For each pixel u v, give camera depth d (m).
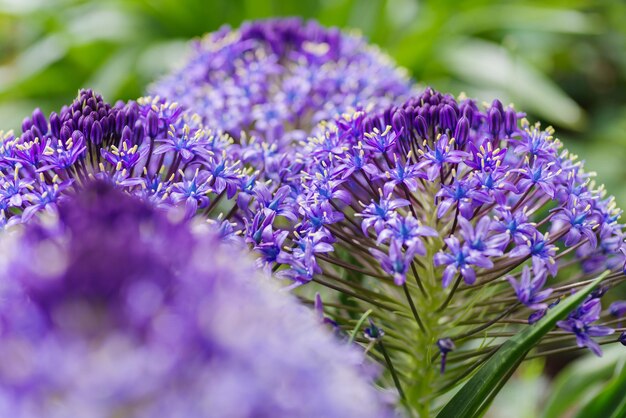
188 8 0.93
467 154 0.44
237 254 0.40
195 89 0.56
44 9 0.95
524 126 0.48
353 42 0.60
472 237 0.43
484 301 0.46
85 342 0.32
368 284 0.51
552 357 0.71
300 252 0.45
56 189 0.43
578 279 0.47
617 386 0.47
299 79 0.55
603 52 1.05
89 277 0.33
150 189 0.45
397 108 0.47
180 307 0.34
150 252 0.34
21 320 0.33
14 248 0.36
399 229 0.43
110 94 0.83
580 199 0.45
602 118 0.96
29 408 0.32
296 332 0.36
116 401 0.31
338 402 0.35
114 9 0.94
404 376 0.48
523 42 1.00
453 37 0.93
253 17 0.91
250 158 0.49
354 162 0.45
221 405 0.32
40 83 0.90
